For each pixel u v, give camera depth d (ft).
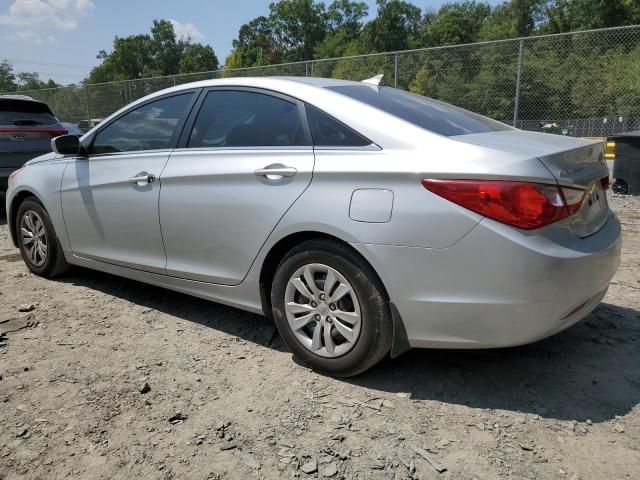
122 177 12.18
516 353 10.37
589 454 7.48
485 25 230.27
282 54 276.41
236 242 10.25
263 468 7.29
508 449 7.61
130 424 8.25
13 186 15.38
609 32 31.58
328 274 9.13
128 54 277.03
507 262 7.70
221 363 10.17
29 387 9.29
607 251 8.65
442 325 8.28
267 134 10.20
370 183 8.61
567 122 33.65
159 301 13.44
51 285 14.70
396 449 7.64
